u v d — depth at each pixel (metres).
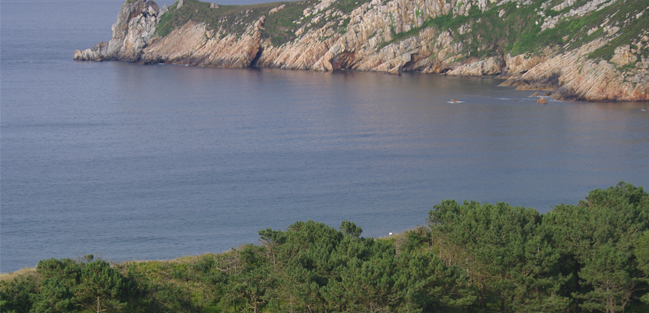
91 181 116.38
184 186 111.56
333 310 52.34
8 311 46.28
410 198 101.12
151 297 53.97
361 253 56.31
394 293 49.31
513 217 59.50
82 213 97.50
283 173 118.69
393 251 58.50
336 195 103.88
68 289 51.25
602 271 52.16
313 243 60.56
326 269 53.59
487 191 103.44
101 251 80.62
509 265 54.88
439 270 52.09
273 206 99.00
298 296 50.91
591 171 112.62
